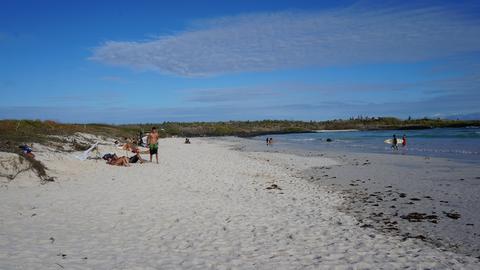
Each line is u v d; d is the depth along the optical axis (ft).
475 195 44.57
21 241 24.39
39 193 39.83
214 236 27.78
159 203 37.58
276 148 139.54
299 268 22.03
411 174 62.54
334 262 23.11
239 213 34.86
